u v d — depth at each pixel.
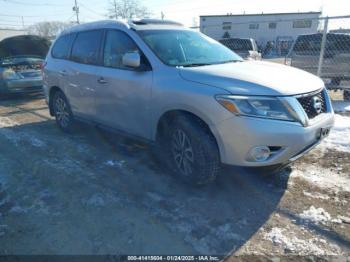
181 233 2.52
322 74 7.40
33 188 3.32
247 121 2.62
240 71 3.05
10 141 4.95
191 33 4.15
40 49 13.32
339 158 3.89
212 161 2.94
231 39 14.05
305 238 2.43
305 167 3.66
